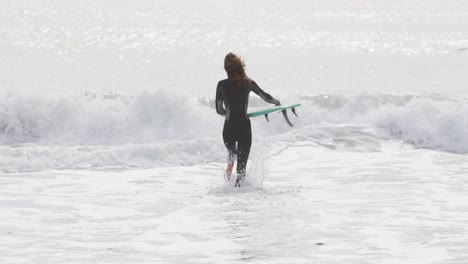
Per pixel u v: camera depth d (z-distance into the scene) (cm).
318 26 18225
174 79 8125
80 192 3784
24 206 3475
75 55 11200
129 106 5209
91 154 4478
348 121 5350
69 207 3469
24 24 17588
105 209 3441
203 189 3881
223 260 2625
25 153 4431
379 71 9162
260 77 8475
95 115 5025
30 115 5012
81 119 5019
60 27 17075
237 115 3838
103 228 3095
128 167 4397
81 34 15575
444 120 5066
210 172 4319
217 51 12150
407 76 8581
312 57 11138
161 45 13338
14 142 4891
